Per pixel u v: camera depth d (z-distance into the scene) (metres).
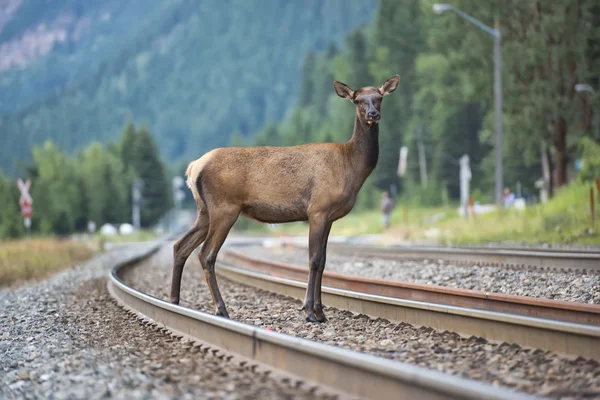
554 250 42.47
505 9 88.88
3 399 14.98
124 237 169.25
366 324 23.30
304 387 14.59
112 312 27.81
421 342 19.56
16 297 35.78
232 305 29.56
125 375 16.02
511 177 158.50
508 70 88.81
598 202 60.28
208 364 17.16
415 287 27.12
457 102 122.50
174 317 22.67
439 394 12.38
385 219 102.12
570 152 92.44
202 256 24.34
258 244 96.62
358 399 13.76
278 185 23.91
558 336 17.75
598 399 13.84
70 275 48.88
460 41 106.06
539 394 14.23
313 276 23.89
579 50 84.06
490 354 17.77
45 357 19.02
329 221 24.25
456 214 97.06
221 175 24.05
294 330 22.38
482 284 32.62
